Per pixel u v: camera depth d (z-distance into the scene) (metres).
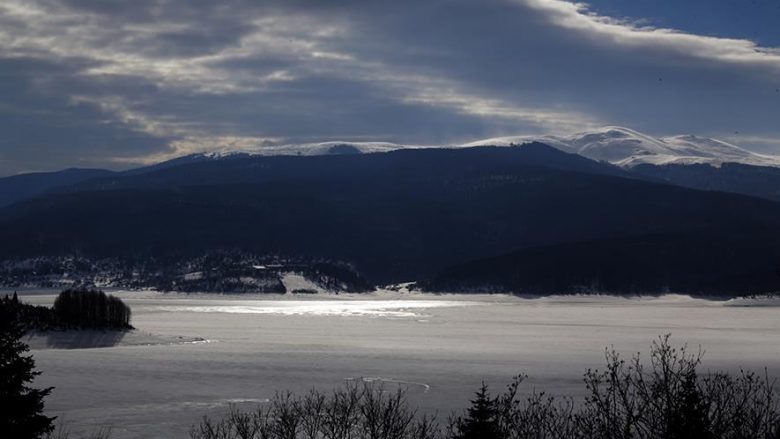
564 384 85.25
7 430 24.56
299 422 35.50
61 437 55.84
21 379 25.41
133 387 80.75
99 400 73.00
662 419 20.97
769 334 176.38
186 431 58.44
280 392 78.00
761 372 95.00
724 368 101.56
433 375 94.81
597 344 146.25
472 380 89.81
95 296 139.62
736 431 20.84
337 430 33.34
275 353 118.25
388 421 31.56
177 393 77.25
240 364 102.00
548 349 134.50
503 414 26.64
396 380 89.75
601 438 22.39
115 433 58.38
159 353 114.12
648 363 104.62
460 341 150.88
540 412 32.91
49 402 71.94
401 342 146.12
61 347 120.81
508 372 98.06
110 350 117.50
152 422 62.19
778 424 20.61
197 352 117.00
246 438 34.69
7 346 25.19
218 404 70.75
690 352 126.69
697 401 20.84
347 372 96.44
